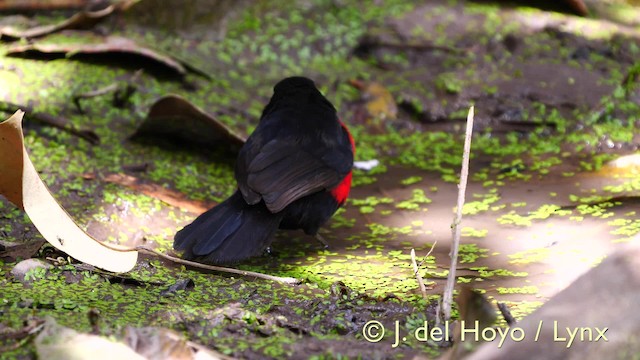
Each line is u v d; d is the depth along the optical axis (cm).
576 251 945
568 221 1040
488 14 1702
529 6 1742
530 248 971
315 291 842
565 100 1446
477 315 689
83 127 1241
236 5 1666
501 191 1169
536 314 623
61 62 1441
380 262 954
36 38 1494
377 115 1456
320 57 1608
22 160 780
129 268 808
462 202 713
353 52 1627
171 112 1202
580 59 1566
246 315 736
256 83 1498
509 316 715
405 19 1695
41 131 1210
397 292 847
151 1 1574
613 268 629
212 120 1194
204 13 1623
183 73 1452
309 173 925
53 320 658
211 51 1573
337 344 686
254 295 823
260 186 889
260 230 892
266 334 706
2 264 850
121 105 1347
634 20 1759
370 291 852
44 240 893
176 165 1198
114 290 805
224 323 726
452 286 714
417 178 1240
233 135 1203
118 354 622
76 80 1394
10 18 1622
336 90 1504
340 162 962
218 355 641
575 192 1142
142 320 724
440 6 1736
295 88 1009
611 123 1382
